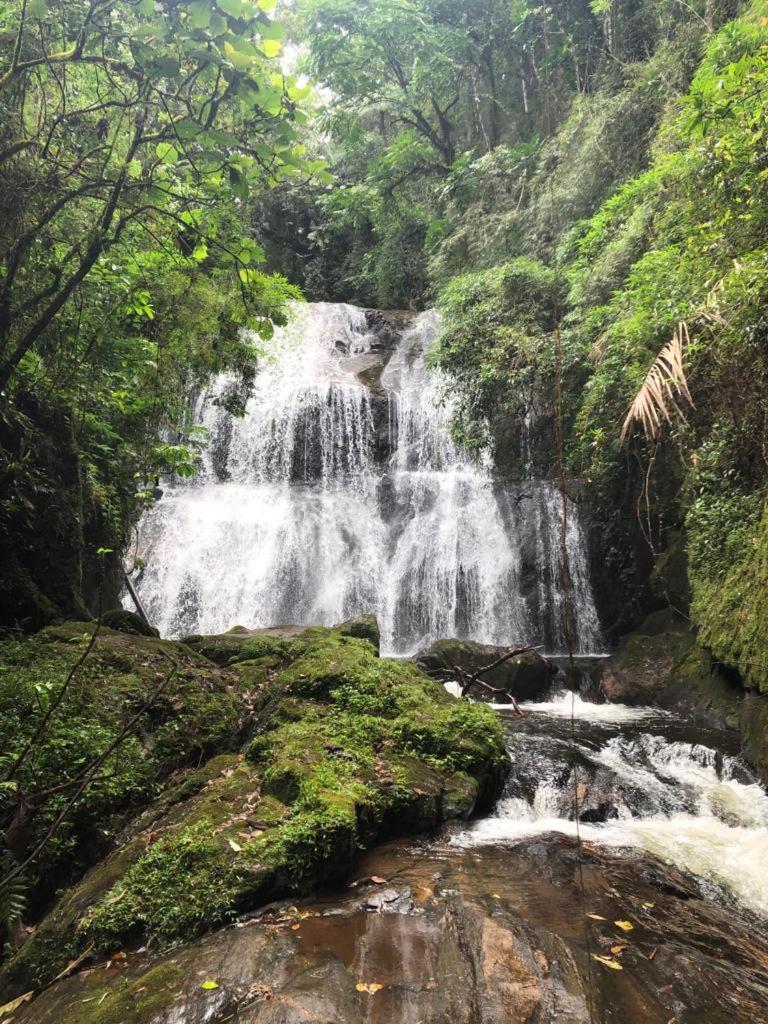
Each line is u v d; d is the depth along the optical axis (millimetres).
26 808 2836
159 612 11258
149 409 7562
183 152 3473
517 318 12469
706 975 2605
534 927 2910
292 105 3256
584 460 11000
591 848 4152
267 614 11797
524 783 5223
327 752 4473
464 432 13227
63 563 6426
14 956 3033
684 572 9180
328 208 20828
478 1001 2311
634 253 9727
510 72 18188
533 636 11336
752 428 6039
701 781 5410
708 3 10539
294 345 16125
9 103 4156
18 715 4098
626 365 8133
